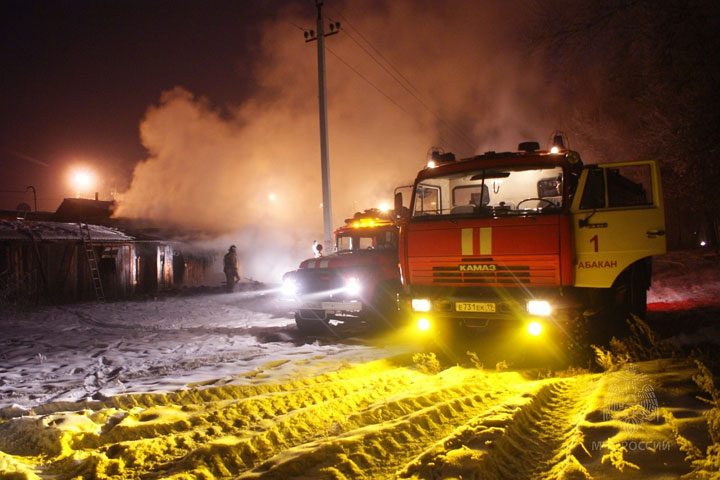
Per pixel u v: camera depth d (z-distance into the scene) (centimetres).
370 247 1172
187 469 346
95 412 458
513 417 422
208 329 1138
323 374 630
